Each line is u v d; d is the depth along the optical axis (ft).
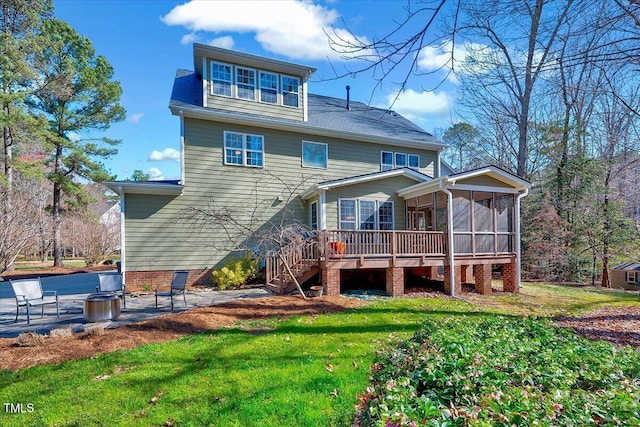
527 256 56.03
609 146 46.78
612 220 51.72
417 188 40.40
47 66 65.77
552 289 42.55
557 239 53.42
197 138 40.63
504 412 8.59
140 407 11.94
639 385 10.92
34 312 26.68
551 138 57.47
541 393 9.85
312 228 43.75
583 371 11.87
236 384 13.43
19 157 63.77
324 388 13.03
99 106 72.74
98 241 77.30
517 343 14.78
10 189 38.11
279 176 44.60
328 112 52.90
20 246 33.30
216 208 40.91
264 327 21.71
